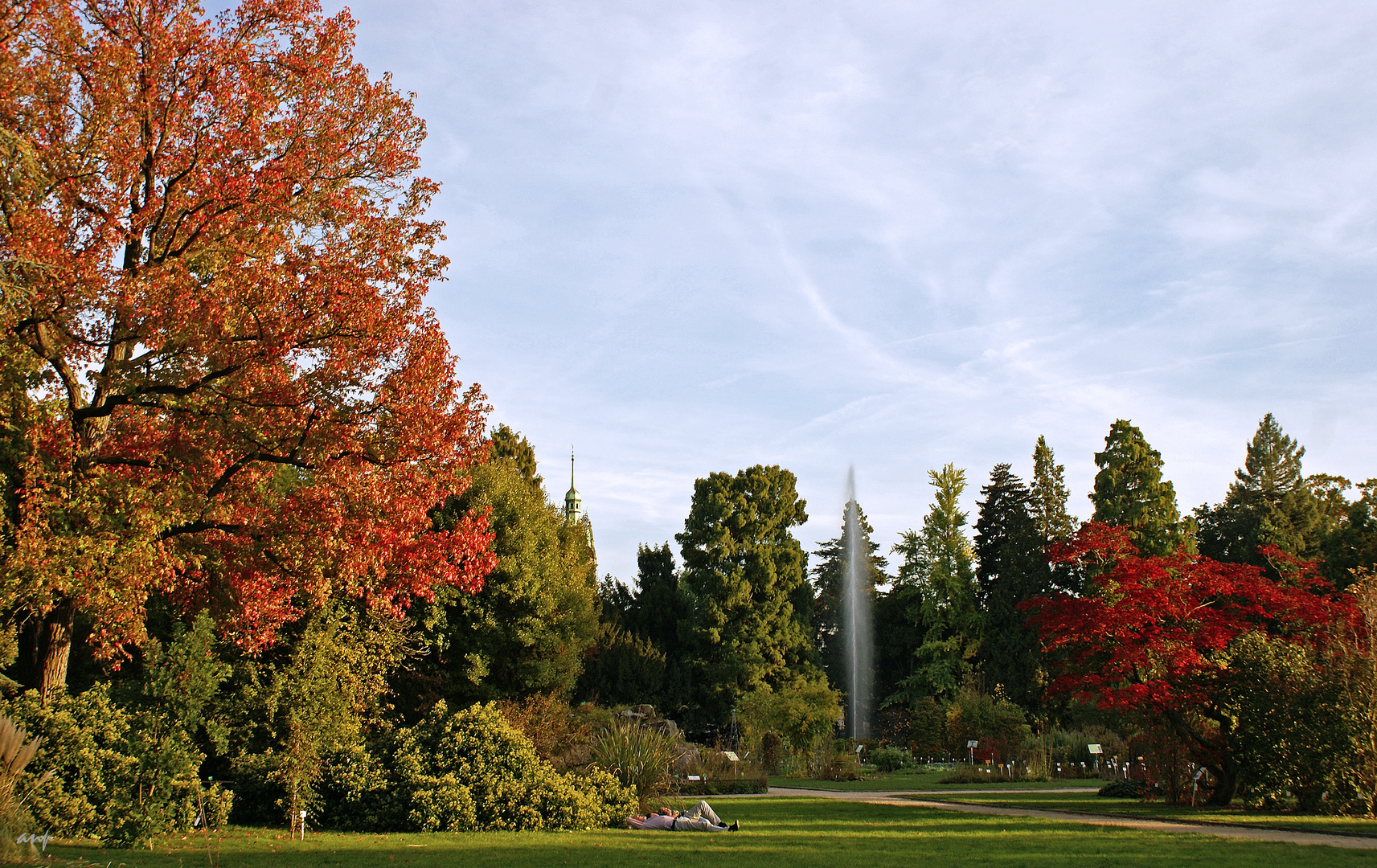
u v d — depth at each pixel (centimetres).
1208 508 5822
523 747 1658
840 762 3175
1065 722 4522
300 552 1495
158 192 1511
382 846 1243
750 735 3525
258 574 1531
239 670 1695
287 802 1476
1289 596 2003
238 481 1516
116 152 1352
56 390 1391
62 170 1337
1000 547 5619
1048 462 5453
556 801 1573
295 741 1472
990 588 5656
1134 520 4462
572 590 3131
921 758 3991
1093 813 1791
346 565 1488
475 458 1590
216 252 1462
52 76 1353
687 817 1571
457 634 2641
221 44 1525
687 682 4984
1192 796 2014
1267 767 1803
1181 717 2011
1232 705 1912
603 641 4644
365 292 1436
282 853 1158
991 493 5856
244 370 1384
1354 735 1720
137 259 1488
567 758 2066
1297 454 5906
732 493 5322
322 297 1423
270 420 1430
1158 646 1939
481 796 1559
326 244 1580
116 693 1590
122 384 1428
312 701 1516
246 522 1488
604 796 1695
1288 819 1644
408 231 1647
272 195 1462
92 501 1271
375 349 1448
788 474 5444
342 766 1576
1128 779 2345
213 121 1512
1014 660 4772
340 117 1669
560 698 2870
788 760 3400
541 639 2823
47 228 1256
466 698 2677
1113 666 1984
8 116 1259
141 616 1393
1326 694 1759
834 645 6344
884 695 5878
